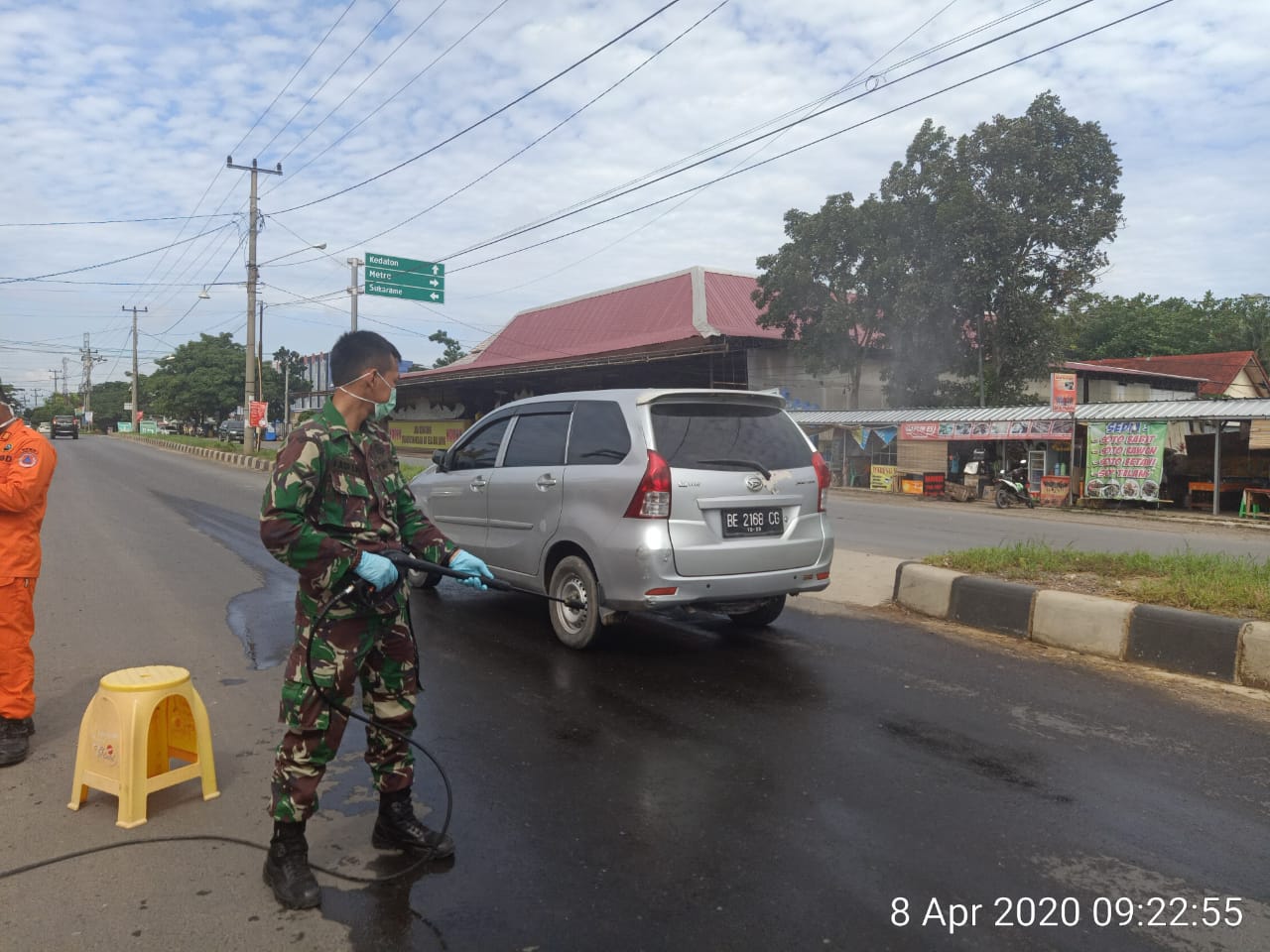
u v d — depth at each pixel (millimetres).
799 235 24078
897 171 22484
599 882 2912
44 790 3654
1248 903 2816
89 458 32688
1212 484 18000
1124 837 3240
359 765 3938
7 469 3768
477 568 2984
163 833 3277
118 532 11938
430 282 27297
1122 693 4879
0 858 3082
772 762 3928
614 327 33594
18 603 3900
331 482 2748
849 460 23344
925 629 6348
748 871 2986
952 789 3639
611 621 5602
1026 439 19500
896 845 3170
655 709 4637
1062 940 2607
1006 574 6887
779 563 5566
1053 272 22047
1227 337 43062
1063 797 3566
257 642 6121
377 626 2838
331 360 2879
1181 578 6242
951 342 23234
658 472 5211
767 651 5773
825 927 2658
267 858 2965
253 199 32625
